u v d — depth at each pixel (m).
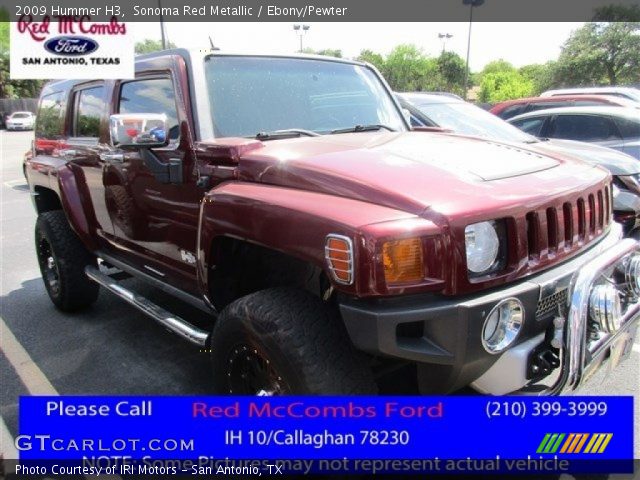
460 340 1.99
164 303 4.78
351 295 2.03
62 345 4.19
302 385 2.19
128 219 3.66
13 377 3.71
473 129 6.57
